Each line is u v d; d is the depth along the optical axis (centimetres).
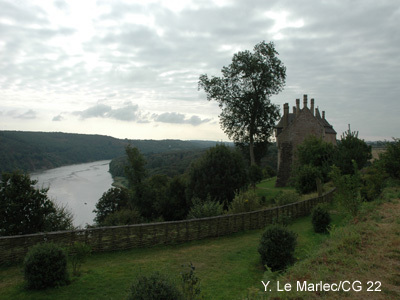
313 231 1307
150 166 10856
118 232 1096
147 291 485
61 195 6962
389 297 486
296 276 629
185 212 3322
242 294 680
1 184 1719
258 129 4209
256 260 971
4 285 749
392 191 1502
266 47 3872
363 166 2569
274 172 6309
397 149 1925
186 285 582
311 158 2941
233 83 4056
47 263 718
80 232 1026
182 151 14600
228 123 4203
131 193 4038
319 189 1942
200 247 1161
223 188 2911
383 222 952
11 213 1697
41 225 1819
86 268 886
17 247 915
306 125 4044
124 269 880
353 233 813
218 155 3033
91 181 9400
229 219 1379
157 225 1176
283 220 1466
